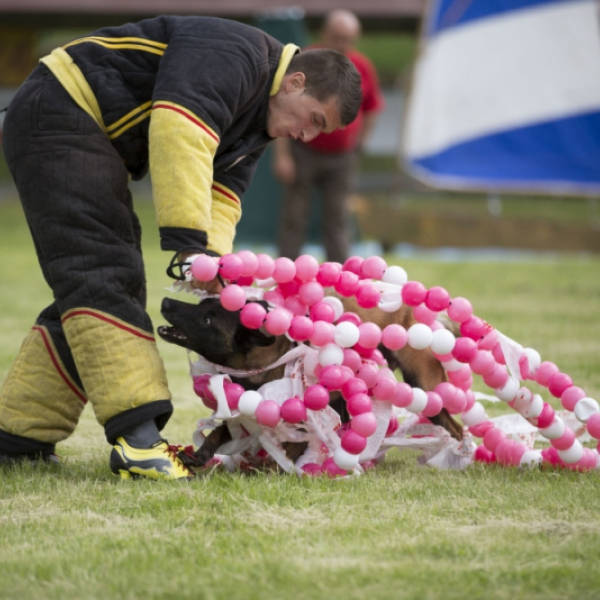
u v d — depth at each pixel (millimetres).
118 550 10234
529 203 92938
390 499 12391
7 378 14508
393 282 14836
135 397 13211
